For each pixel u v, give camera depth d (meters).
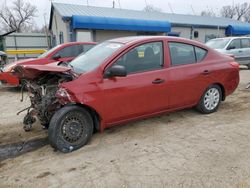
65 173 3.39
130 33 20.12
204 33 24.89
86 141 4.13
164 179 3.18
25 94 7.98
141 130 4.74
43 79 4.27
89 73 4.03
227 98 6.95
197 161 3.58
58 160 3.74
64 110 3.88
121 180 3.19
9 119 5.58
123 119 4.38
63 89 3.83
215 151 3.86
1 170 3.54
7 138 4.59
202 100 5.36
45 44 24.84
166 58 4.72
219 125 4.91
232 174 3.25
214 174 3.26
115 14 22.11
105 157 3.77
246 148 3.94
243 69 14.34
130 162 3.61
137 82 4.34
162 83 4.59
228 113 5.62
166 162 3.58
